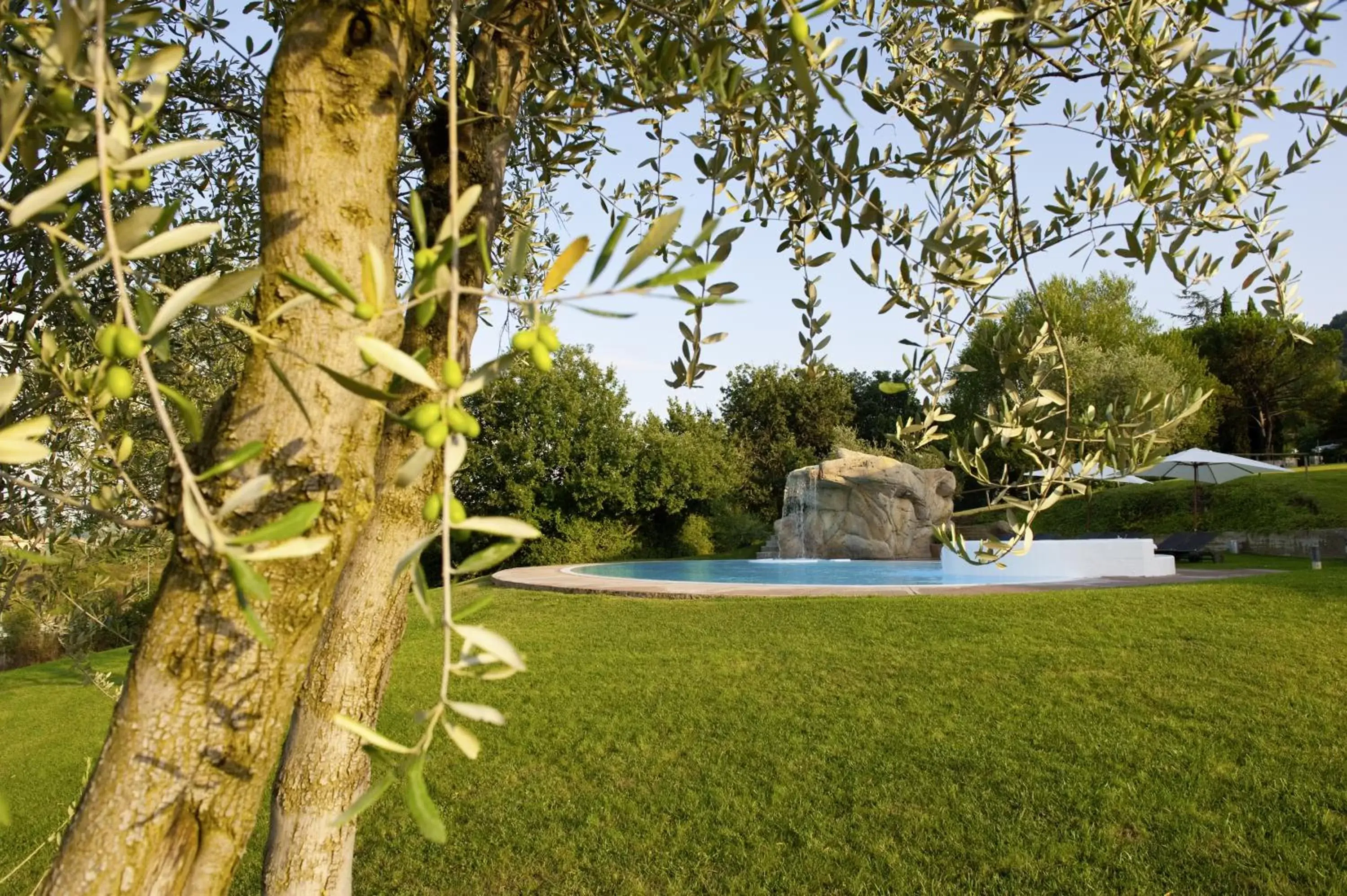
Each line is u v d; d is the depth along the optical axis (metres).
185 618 1.28
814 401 41.94
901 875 4.56
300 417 1.30
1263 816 4.93
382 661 2.45
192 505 0.79
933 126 2.00
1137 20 2.00
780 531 25.38
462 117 2.34
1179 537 20.27
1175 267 2.29
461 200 0.87
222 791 1.29
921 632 10.03
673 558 31.39
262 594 0.77
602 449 29.62
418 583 0.86
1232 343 38.62
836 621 11.01
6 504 2.29
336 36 1.37
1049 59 2.01
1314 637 8.77
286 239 1.33
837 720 7.06
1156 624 9.76
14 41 1.27
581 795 5.88
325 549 1.33
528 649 10.68
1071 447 2.56
